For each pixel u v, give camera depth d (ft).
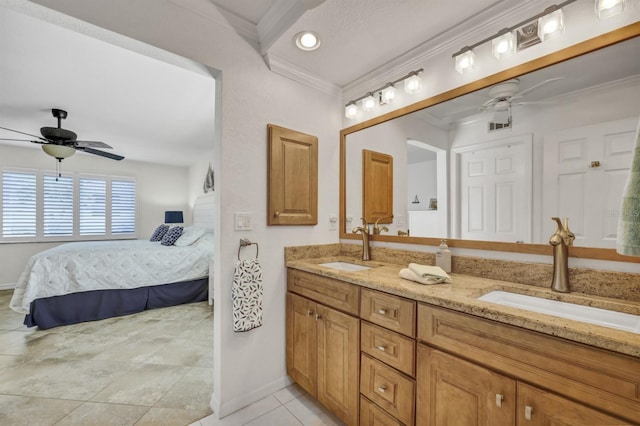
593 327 2.63
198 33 5.14
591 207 3.87
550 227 4.24
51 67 7.35
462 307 3.37
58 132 9.82
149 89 8.64
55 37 6.15
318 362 5.54
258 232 5.99
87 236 17.01
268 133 6.10
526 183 4.47
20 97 9.09
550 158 4.24
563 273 3.88
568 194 4.07
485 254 4.92
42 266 9.66
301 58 6.13
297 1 4.83
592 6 3.83
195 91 8.79
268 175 6.10
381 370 4.35
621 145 3.66
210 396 6.01
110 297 10.75
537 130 4.35
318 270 5.52
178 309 11.68
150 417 5.37
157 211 19.66
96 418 5.32
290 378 6.45
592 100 3.87
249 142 5.84
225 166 5.52
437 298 3.63
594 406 2.52
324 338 5.40
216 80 5.61
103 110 10.19
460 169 5.26
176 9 4.89
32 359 7.52
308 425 5.19
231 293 5.58
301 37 5.42
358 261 6.68
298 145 6.57
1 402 5.76
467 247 5.15
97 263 10.61
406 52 5.92
